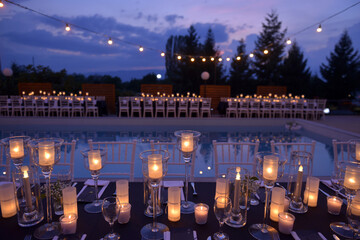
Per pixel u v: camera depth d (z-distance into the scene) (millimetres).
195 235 1114
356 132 7070
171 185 1655
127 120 9070
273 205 1257
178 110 9859
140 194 1567
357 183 1169
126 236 1124
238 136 7262
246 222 1252
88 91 11656
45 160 1166
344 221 1272
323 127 7746
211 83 21547
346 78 20781
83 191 1562
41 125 8656
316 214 1337
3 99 9102
